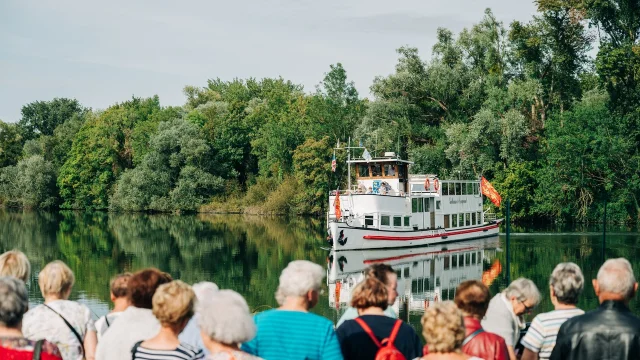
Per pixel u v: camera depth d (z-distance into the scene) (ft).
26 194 328.08
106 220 253.44
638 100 185.47
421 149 218.38
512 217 204.64
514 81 217.15
